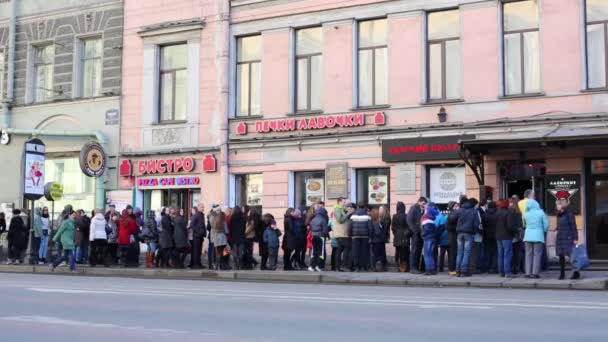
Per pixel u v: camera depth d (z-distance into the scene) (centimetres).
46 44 3198
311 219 2239
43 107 3144
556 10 2216
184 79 2858
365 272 2092
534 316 1091
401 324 1021
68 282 1877
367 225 2136
